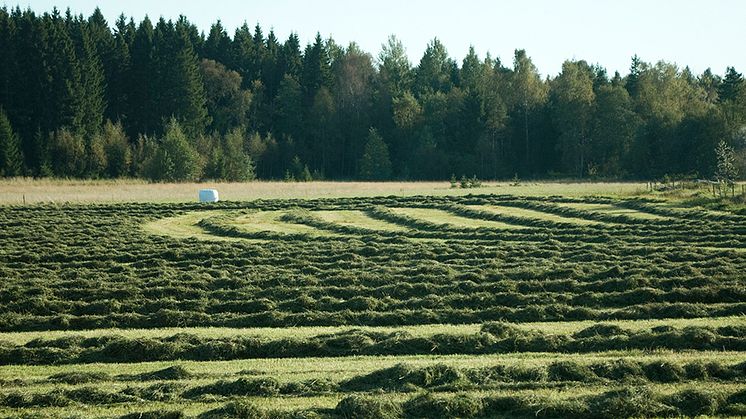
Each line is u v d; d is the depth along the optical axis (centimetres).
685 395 1634
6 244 4412
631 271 3241
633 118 11975
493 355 2128
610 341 2186
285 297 3056
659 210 5391
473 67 16300
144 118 13388
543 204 6131
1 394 1744
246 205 6631
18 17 13788
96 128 12538
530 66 14425
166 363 2138
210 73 14375
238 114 14212
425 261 3719
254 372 1953
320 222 5416
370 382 1830
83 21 14788
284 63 15675
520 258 3769
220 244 4434
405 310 2784
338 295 3070
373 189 8662
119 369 2066
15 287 3166
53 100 12319
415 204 6506
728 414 1584
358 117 14225
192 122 13025
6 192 8012
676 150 11281
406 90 14750
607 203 6094
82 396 1744
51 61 12312
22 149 12125
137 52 13475
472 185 8956
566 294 2927
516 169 13025
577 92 12531
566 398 1652
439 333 2302
